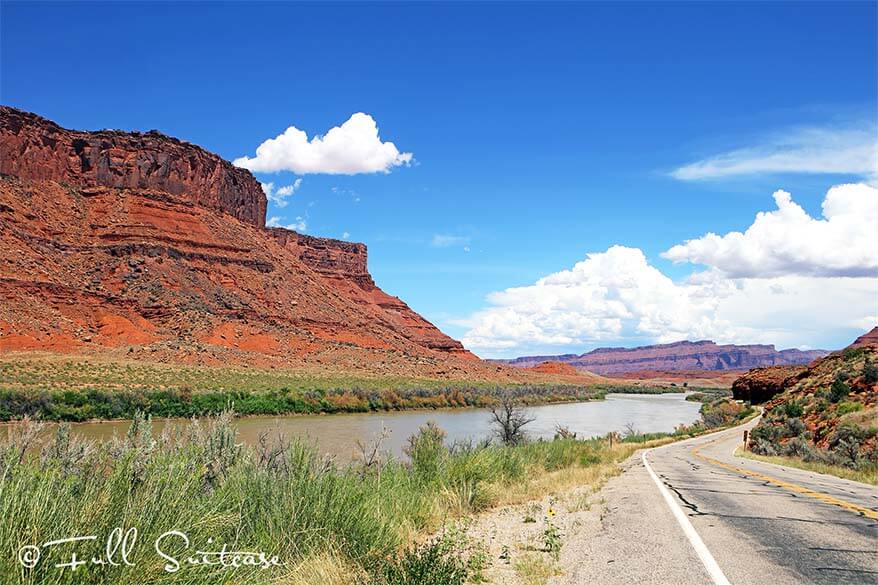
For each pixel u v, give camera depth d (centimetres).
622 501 1106
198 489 628
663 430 6469
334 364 10412
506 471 1459
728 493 1226
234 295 11369
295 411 6094
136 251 10725
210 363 8262
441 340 18038
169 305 9881
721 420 6956
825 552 665
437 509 959
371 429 4406
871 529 812
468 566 595
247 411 5603
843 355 5038
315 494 685
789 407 3797
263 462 833
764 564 611
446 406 8150
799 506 1033
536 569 609
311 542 617
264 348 10019
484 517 983
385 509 790
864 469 1950
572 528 843
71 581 377
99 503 441
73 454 662
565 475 1642
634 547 698
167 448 741
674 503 1066
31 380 5103
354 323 13412
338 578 536
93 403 4525
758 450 3091
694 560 628
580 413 8862
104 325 8794
